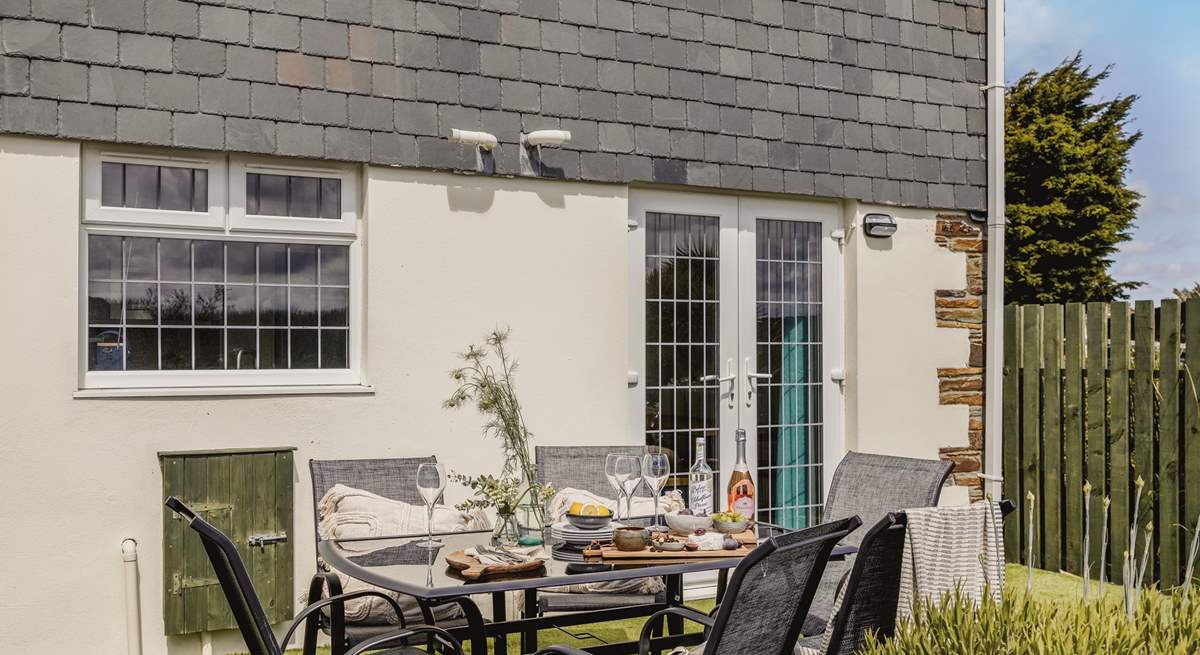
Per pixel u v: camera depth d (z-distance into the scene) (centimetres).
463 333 554
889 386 673
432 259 548
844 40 663
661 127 604
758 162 632
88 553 475
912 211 686
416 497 455
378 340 535
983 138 711
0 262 464
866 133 668
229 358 516
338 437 525
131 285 497
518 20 568
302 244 532
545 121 573
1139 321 616
